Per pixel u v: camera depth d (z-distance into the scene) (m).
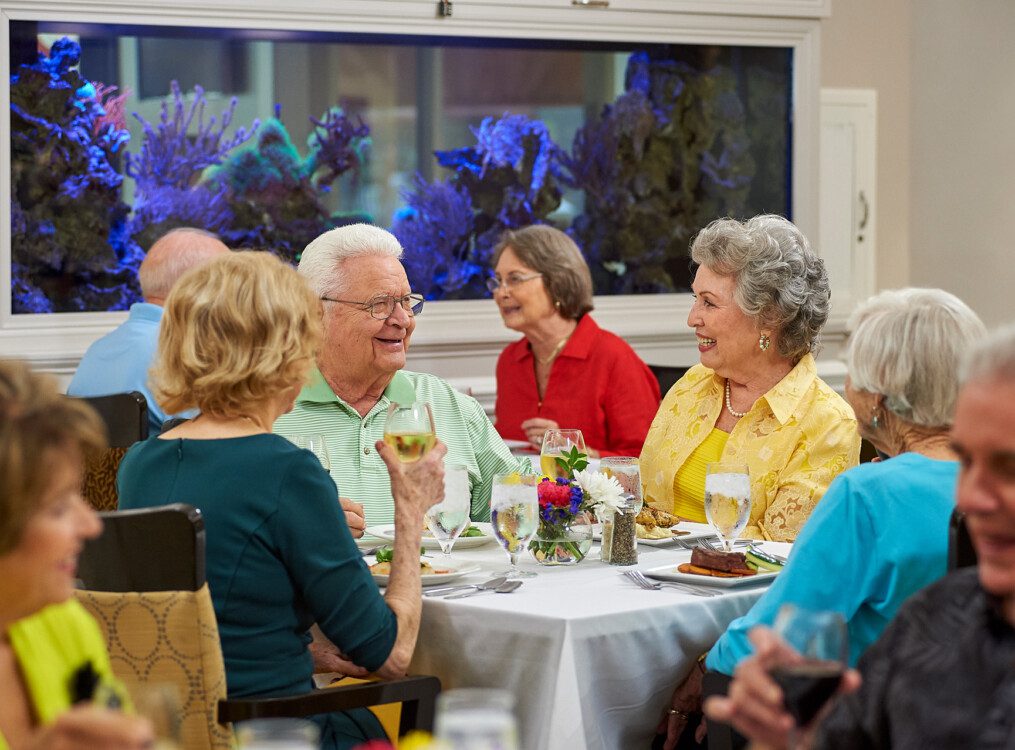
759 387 3.41
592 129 6.21
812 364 3.42
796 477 3.26
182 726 2.06
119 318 5.51
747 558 2.70
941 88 7.23
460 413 3.48
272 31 5.67
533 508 2.68
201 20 5.49
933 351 2.21
